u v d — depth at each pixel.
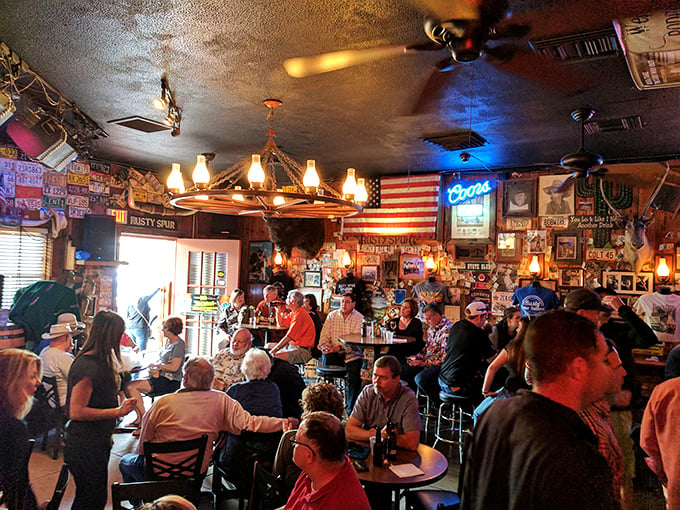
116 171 7.23
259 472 2.63
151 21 2.84
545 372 1.38
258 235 8.98
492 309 6.99
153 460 2.92
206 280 8.67
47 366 4.43
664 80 3.08
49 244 6.38
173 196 3.49
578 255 6.47
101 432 2.92
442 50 3.13
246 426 3.30
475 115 4.51
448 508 2.60
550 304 6.21
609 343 2.65
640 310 5.88
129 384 4.93
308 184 3.34
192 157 6.59
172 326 5.54
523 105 4.20
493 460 1.33
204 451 3.01
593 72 3.42
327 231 8.27
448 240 7.34
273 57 3.30
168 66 3.49
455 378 4.66
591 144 5.48
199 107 4.41
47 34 3.04
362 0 2.55
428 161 6.57
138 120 4.85
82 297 6.54
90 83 3.86
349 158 6.40
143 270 10.22
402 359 6.10
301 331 6.63
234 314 7.60
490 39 2.81
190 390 3.25
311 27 2.86
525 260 6.82
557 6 2.51
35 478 4.05
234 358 4.82
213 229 8.96
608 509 1.14
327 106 4.31
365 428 3.35
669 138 5.14
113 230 6.84
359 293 7.81
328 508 2.10
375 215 7.49
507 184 6.93
